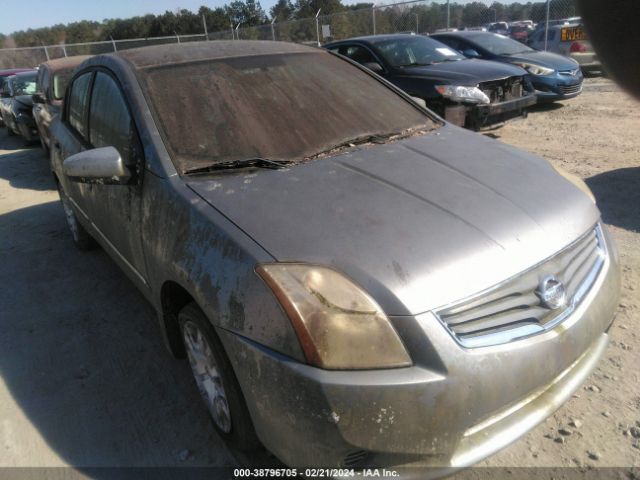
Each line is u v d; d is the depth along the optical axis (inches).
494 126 293.9
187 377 113.7
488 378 70.3
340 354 67.3
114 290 155.3
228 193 90.2
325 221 81.0
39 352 127.2
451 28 663.8
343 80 130.3
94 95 135.9
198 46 129.3
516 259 77.4
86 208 147.6
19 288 161.6
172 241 89.2
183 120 106.3
